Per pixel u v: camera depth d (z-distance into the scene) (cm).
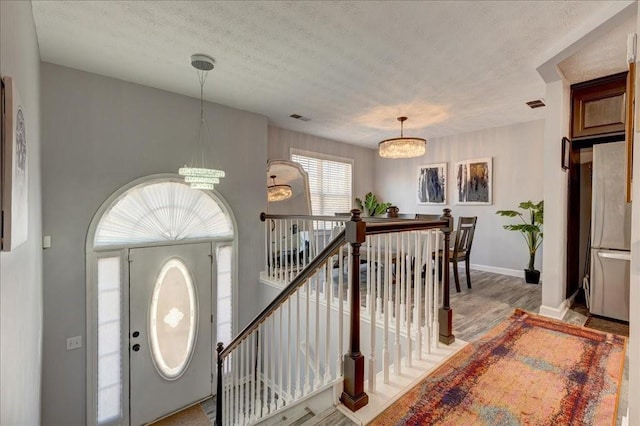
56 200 285
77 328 297
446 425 155
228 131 406
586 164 352
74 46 253
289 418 188
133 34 236
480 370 203
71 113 292
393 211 415
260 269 442
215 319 399
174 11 209
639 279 114
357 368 163
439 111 425
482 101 383
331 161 611
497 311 321
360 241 160
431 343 231
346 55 268
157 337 354
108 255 320
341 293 178
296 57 272
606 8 201
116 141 318
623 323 287
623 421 152
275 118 459
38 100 248
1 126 93
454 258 396
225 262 409
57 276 286
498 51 259
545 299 307
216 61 279
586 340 248
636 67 115
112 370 323
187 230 377
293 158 542
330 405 171
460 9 204
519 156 487
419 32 232
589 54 253
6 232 95
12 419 117
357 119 464
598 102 303
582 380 192
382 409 164
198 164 376
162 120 348
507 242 502
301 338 342
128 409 332
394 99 376
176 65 288
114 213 322
